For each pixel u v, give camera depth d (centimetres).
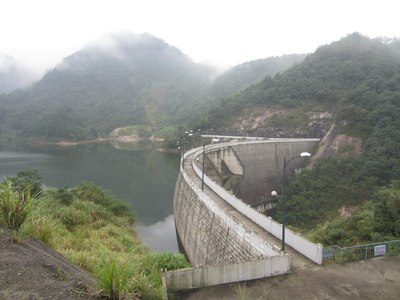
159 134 19200
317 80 12619
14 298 810
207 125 13375
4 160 10812
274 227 2430
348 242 2538
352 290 1599
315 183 6662
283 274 1747
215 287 1577
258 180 7819
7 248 1048
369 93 8950
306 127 10825
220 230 2805
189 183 4303
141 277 1291
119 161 11350
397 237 2272
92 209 3647
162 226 5188
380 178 6234
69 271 1088
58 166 9956
